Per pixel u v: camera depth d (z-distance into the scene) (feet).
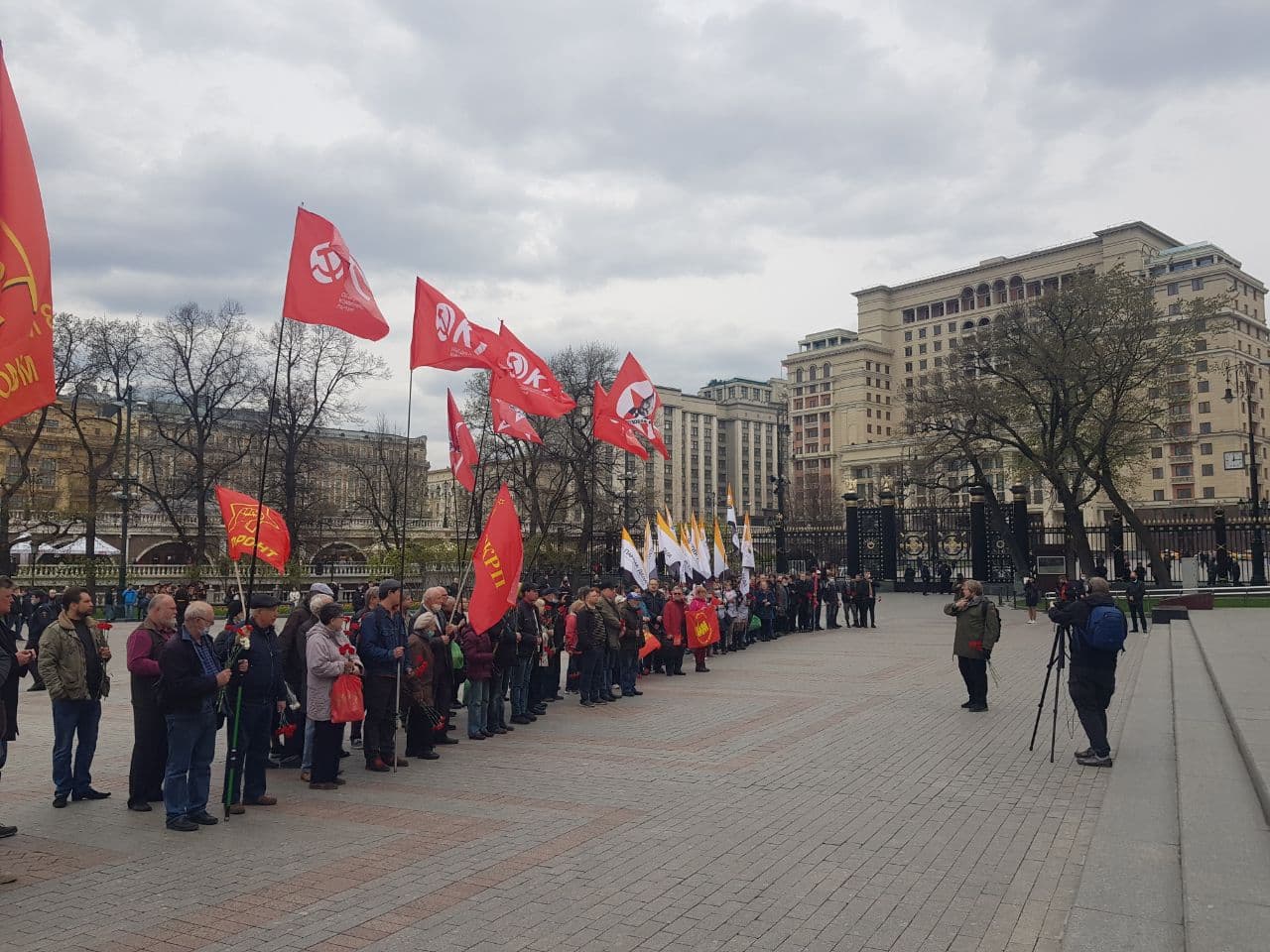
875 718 43.57
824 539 167.84
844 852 23.41
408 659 35.60
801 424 476.95
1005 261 421.59
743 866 22.39
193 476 149.38
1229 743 34.09
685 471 504.02
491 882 21.36
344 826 26.35
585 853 23.49
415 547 159.33
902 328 458.09
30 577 143.43
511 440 159.84
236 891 20.98
